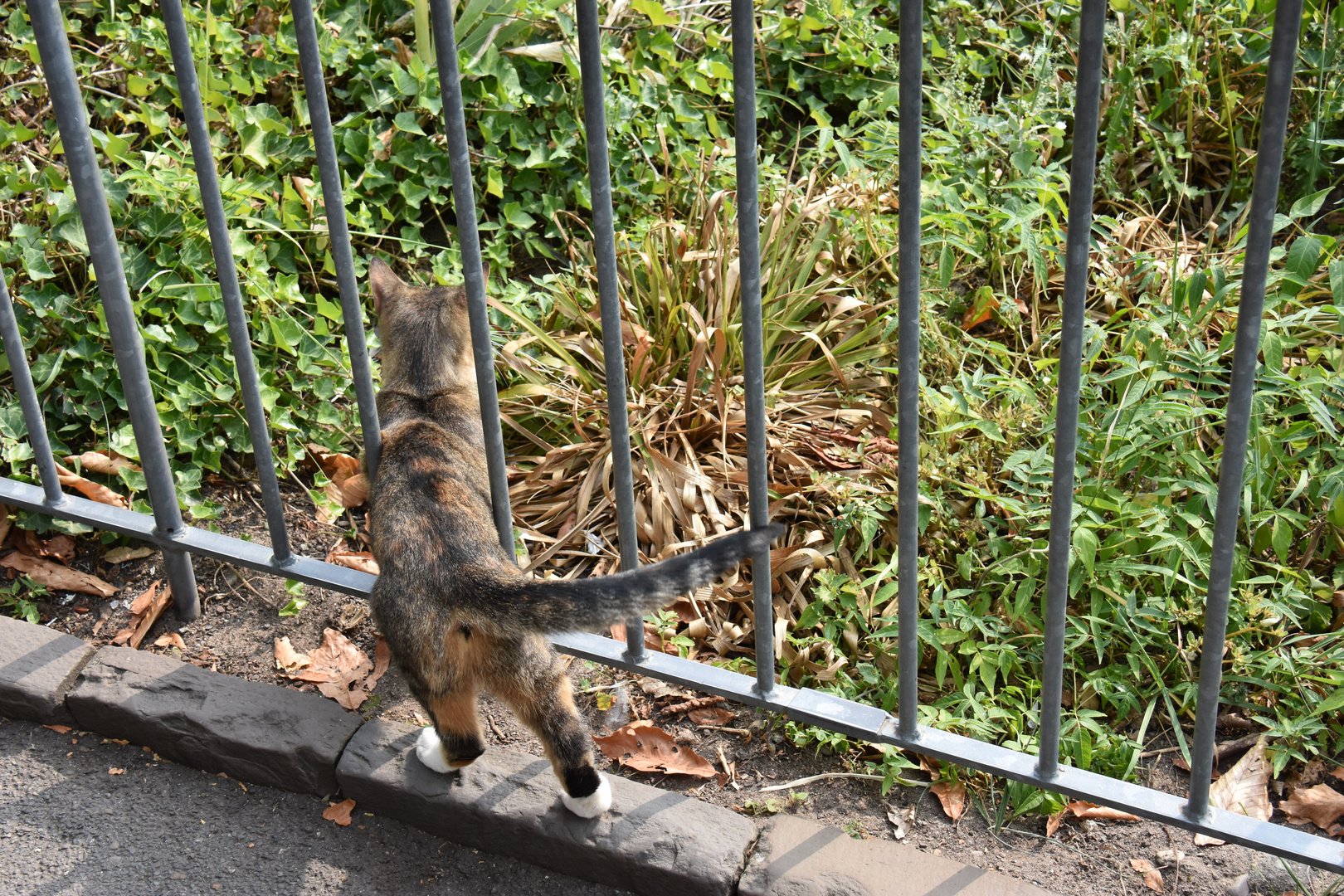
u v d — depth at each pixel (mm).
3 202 4535
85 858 3055
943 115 5121
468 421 3420
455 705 2871
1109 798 2727
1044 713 2682
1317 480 3664
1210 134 5348
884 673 3482
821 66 5766
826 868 2840
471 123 5125
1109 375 3770
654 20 5227
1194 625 3523
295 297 4449
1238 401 2133
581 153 5207
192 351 4297
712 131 5363
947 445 3836
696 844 2906
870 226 4523
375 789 3135
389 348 3650
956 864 2836
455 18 5152
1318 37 5234
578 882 3018
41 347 4277
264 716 3289
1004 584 3639
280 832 3148
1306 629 3562
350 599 3789
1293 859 2568
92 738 3424
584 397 4293
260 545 3656
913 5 2053
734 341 4363
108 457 4105
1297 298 4262
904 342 2385
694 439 4207
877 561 3834
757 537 2482
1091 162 2031
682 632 3676
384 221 4988
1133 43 5340
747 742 3312
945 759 2896
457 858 3088
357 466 4285
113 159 4699
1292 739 3193
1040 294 4684
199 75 4859
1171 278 4262
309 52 2578
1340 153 5094
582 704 3463
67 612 3789
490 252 4840
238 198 4613
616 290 2609
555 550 3900
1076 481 3711
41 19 2789
